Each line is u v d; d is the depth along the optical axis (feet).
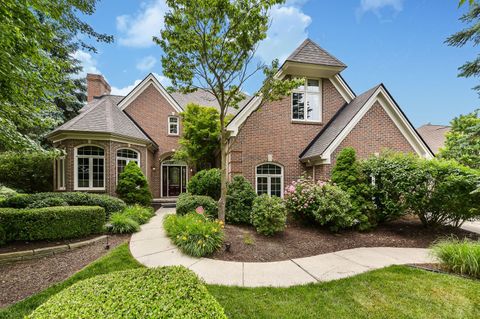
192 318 6.05
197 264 17.04
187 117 44.19
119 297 6.92
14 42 13.71
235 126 34.53
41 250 19.26
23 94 17.03
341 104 40.29
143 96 55.67
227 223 26.94
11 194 27.14
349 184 27.71
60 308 6.51
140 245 20.83
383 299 12.23
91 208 23.80
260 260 18.13
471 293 12.63
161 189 55.62
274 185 36.83
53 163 43.68
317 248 21.15
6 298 13.15
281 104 37.47
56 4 16.66
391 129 34.91
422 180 24.89
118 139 41.50
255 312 11.12
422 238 24.31
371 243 22.75
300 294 12.82
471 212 24.39
